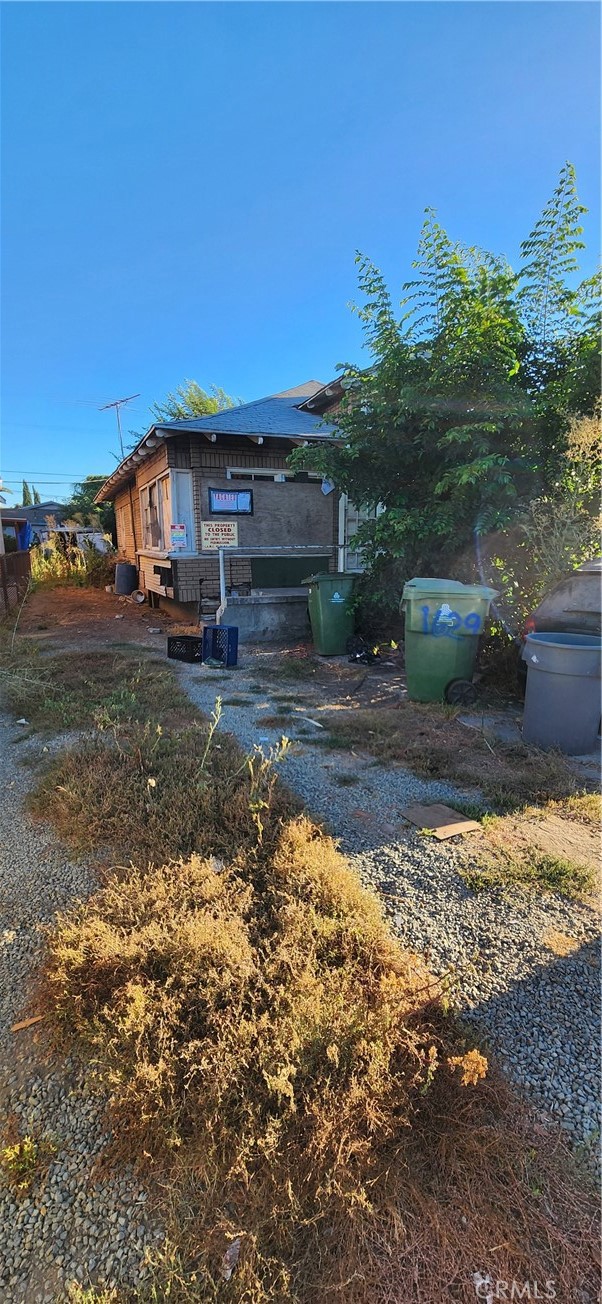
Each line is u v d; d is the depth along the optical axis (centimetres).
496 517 570
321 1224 120
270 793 288
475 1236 118
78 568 1839
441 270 589
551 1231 119
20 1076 160
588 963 197
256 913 212
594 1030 169
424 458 660
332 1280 111
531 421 595
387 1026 157
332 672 648
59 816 293
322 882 224
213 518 913
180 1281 111
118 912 206
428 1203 123
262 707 498
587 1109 145
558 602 488
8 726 455
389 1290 110
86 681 568
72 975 181
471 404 577
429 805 312
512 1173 129
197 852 250
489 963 195
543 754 384
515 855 262
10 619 981
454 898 231
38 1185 132
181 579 903
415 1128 137
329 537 1010
